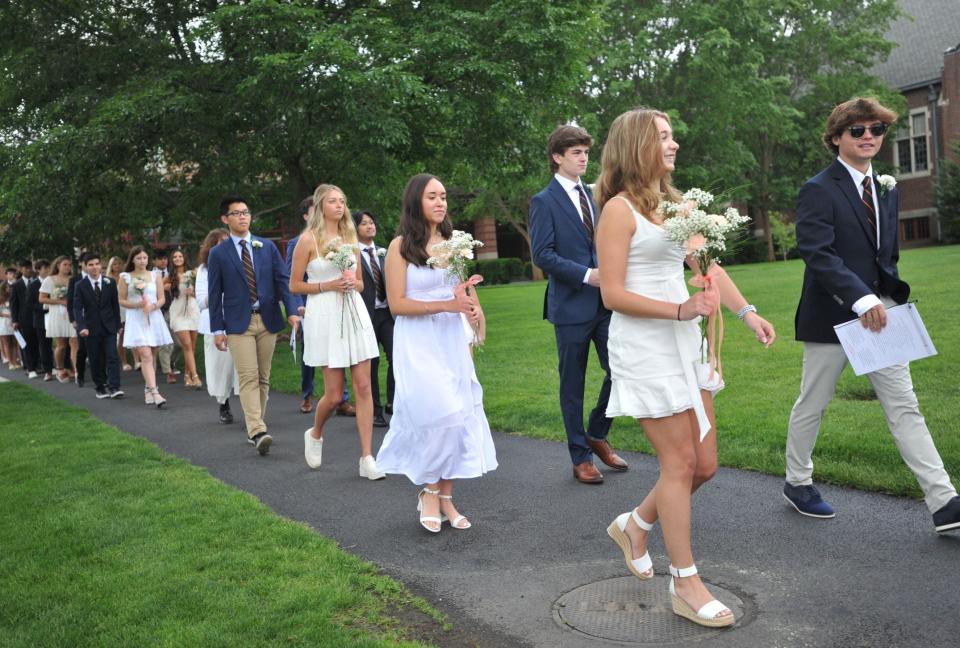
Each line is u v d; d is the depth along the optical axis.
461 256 4.25
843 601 3.08
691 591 3.01
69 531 4.43
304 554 3.92
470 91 15.05
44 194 14.91
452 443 4.21
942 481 3.65
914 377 6.81
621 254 2.97
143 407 9.76
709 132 33.28
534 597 3.36
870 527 3.83
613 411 3.04
